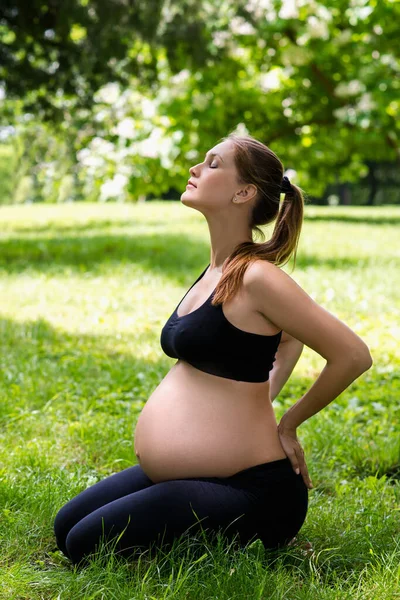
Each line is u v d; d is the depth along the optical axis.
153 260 17.48
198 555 3.88
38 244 20.75
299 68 27.42
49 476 5.28
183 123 26.80
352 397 7.62
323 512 4.84
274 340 3.92
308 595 3.72
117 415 6.96
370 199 67.81
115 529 3.86
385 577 3.92
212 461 3.86
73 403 7.20
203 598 3.70
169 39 17.48
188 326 3.87
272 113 29.12
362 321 11.12
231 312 3.82
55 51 18.39
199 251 19.00
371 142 30.05
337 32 26.52
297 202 4.02
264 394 3.98
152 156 26.33
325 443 6.25
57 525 4.16
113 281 14.66
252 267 3.83
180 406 3.92
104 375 8.29
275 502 3.93
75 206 37.69
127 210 34.19
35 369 8.43
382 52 25.84
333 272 15.45
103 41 17.31
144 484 4.18
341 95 24.91
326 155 30.97
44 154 26.11
